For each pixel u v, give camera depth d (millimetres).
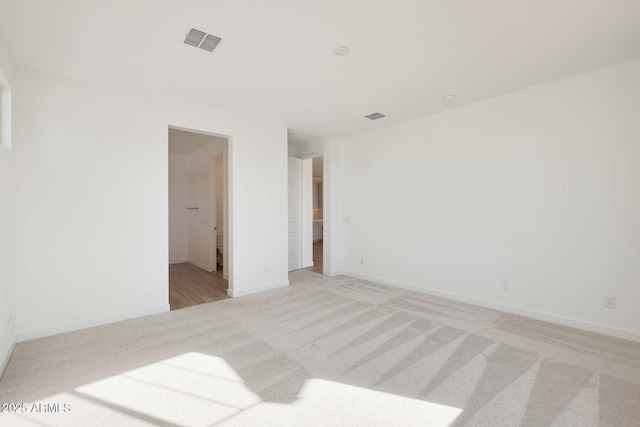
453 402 1853
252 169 4305
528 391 1960
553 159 3139
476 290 3752
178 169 6789
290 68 2805
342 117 4289
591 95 2904
